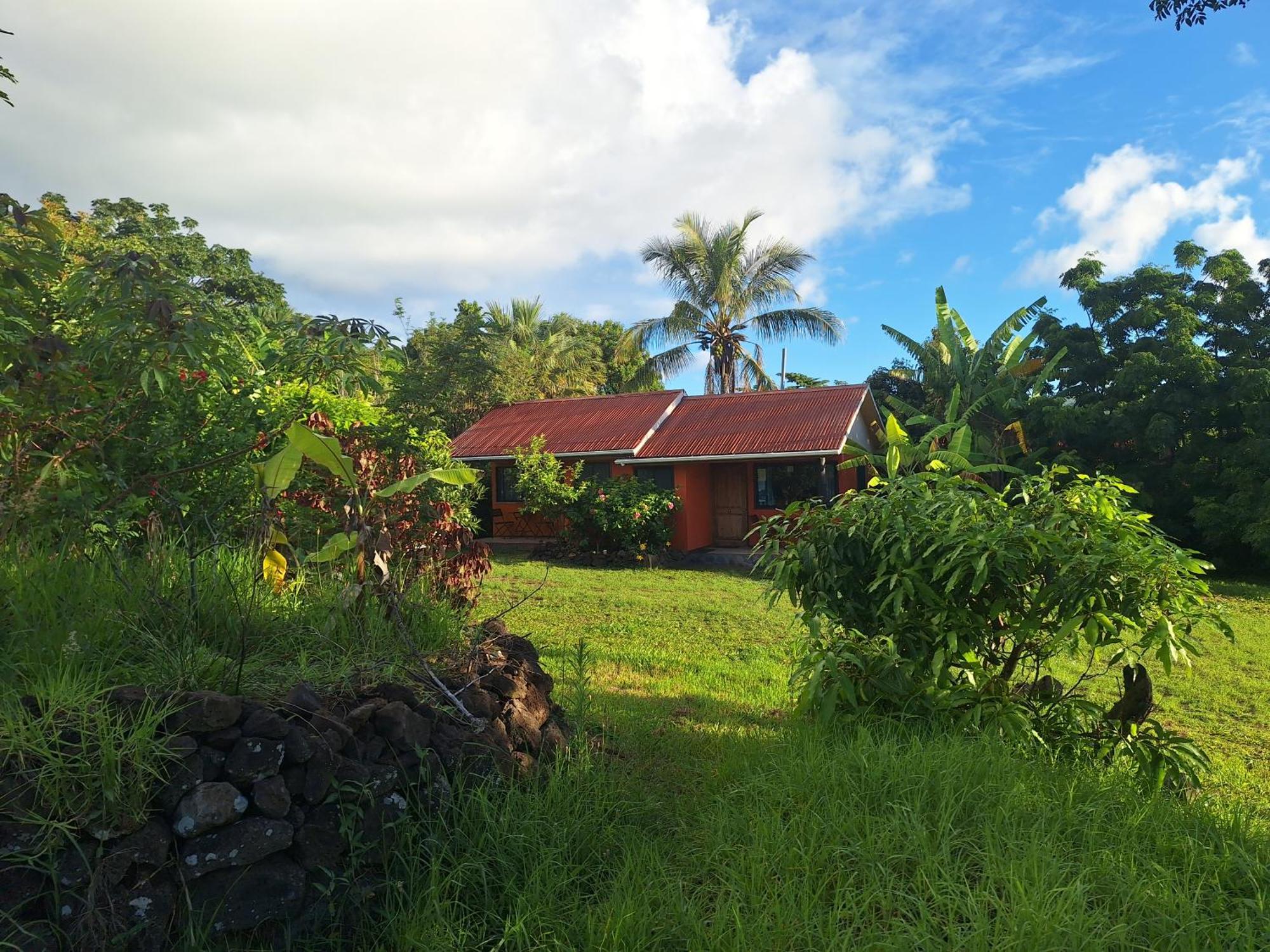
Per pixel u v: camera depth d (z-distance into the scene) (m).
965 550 4.11
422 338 23.94
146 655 3.00
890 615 4.48
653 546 16.31
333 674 3.36
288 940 2.53
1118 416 17.66
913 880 2.71
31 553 3.37
